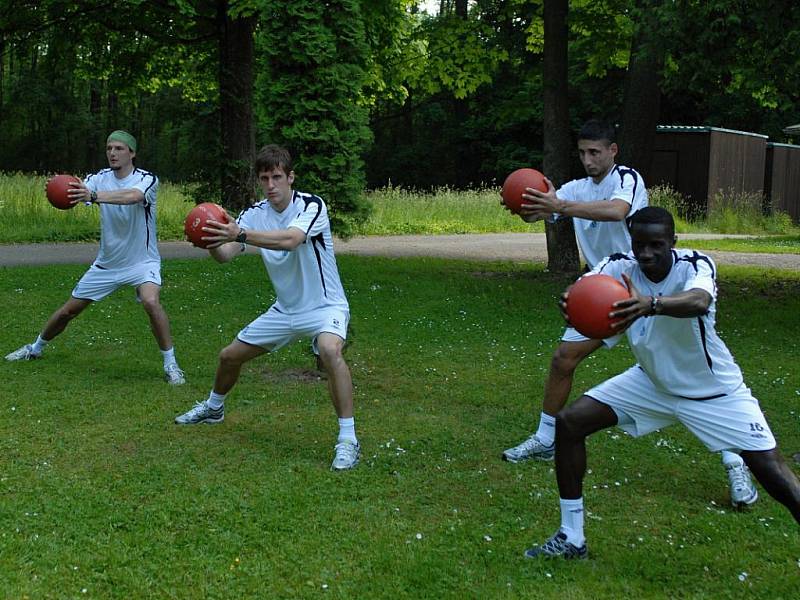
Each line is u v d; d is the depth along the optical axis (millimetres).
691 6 10477
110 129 55312
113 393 7164
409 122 53688
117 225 7590
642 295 3684
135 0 18312
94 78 24703
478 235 24406
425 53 18250
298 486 5102
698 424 4160
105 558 4062
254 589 3822
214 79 25031
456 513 4758
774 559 4262
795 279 14484
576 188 5820
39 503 4719
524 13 17578
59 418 6402
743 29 10492
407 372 8227
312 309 5762
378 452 5805
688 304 3660
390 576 3980
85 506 4684
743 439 4047
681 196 30047
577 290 3768
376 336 9852
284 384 7719
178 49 23797
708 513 4859
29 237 19344
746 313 11414
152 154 51906
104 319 10375
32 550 4129
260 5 7906
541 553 4199
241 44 20453
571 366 5594
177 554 4141
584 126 5602
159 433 6109
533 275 14742
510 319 10984
